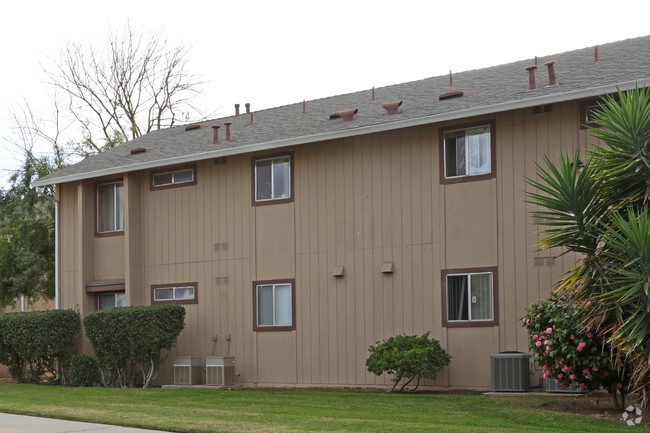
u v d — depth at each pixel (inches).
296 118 829.2
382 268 690.2
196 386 764.0
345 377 706.2
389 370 629.3
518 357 602.9
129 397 634.2
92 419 483.8
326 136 707.4
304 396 617.3
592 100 605.6
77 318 857.5
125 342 772.6
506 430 411.8
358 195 712.4
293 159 753.6
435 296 664.4
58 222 916.6
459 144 664.4
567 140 613.6
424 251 673.0
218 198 802.8
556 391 590.6
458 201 660.1
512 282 629.6
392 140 698.2
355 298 706.8
